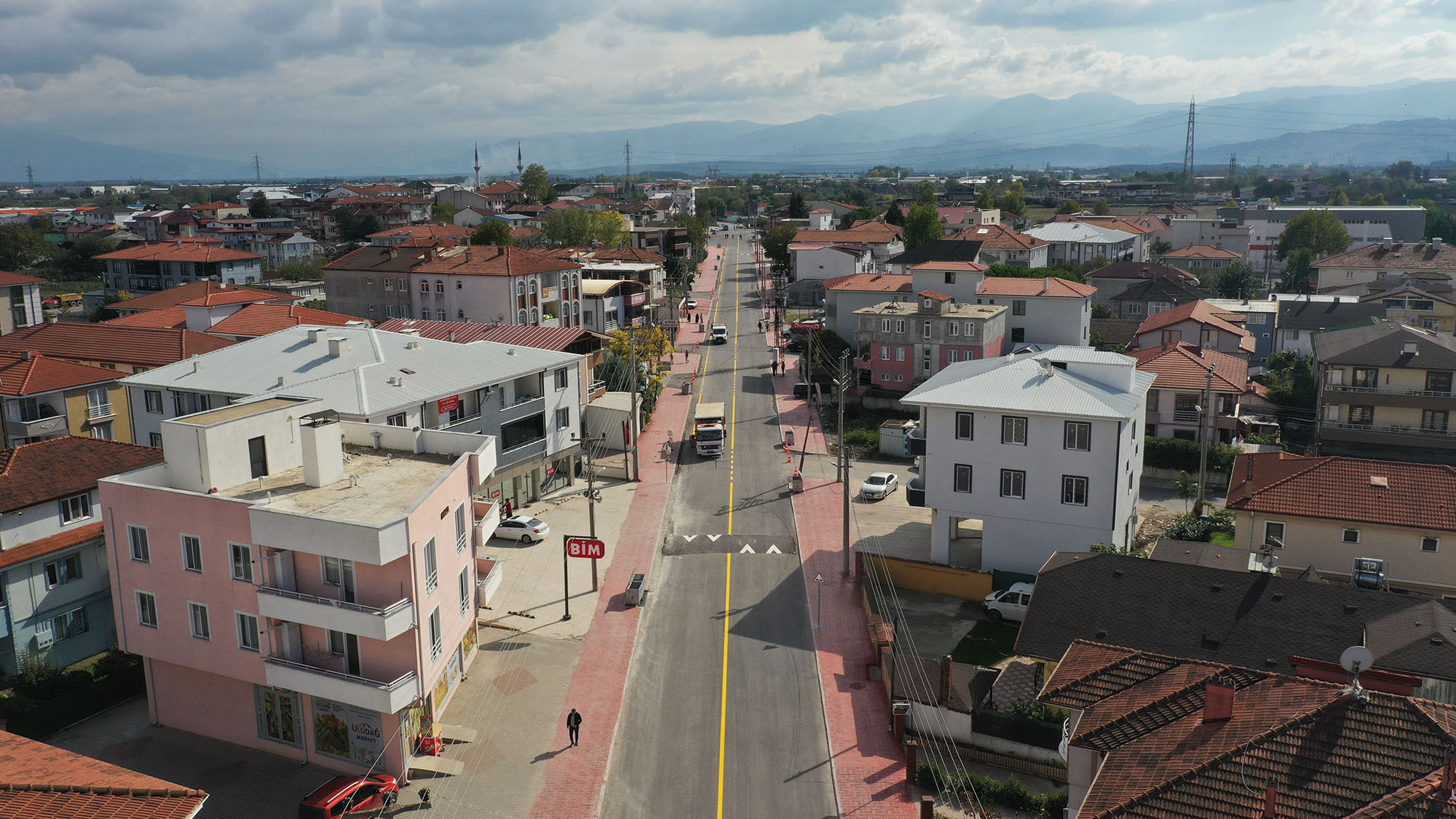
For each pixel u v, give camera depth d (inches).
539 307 4370.1
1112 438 2000.5
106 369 2719.0
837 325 4439.0
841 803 1374.3
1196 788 876.0
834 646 1854.1
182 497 1400.1
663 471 2950.3
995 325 3700.8
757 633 1903.3
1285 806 839.1
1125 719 1031.0
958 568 2117.4
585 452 2891.2
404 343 2472.9
